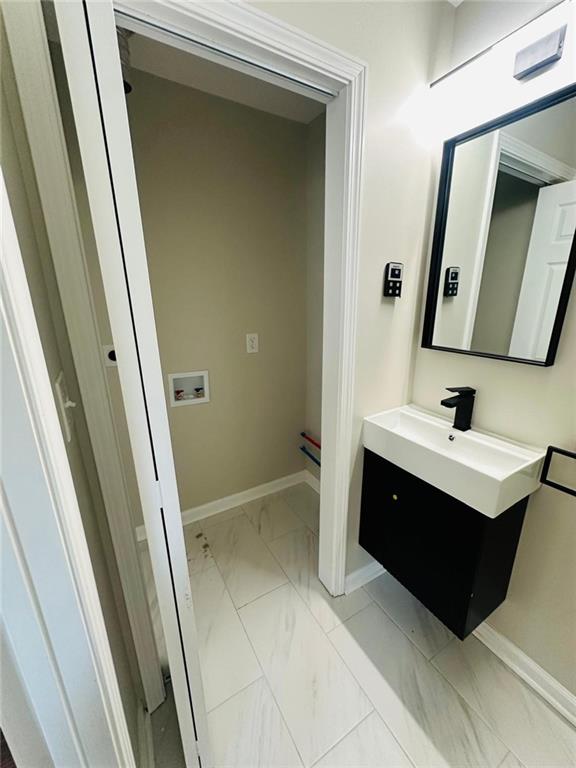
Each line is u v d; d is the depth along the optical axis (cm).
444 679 120
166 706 111
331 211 115
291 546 186
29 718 46
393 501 132
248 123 170
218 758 100
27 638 44
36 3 58
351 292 118
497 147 108
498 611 127
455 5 115
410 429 144
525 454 109
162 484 66
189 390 191
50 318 69
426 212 129
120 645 90
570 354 98
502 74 102
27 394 39
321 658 127
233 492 221
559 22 88
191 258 173
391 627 139
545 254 100
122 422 124
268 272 197
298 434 239
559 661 112
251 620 143
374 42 100
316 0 87
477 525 102
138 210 54
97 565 75
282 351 216
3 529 39
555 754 101
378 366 136
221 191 172
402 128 114
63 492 44
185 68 139
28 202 63
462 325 128
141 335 58
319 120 178
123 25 73
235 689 118
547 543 111
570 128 90
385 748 102
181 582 73
